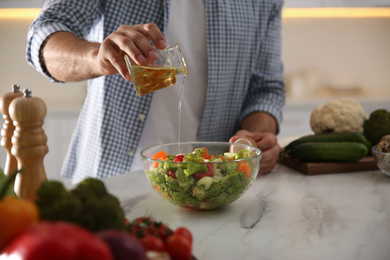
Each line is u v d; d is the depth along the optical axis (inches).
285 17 139.6
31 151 35.5
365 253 32.8
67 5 59.3
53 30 56.6
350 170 55.6
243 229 37.4
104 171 67.3
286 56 142.6
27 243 18.6
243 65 71.7
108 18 64.1
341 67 143.9
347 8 125.3
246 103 75.6
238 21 68.4
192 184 38.4
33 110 35.2
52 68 56.9
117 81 64.9
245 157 41.5
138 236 26.5
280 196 46.2
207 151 44.1
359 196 46.2
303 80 135.6
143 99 65.6
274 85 73.2
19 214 21.5
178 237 26.2
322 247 33.9
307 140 57.2
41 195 24.6
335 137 57.1
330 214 40.9
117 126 66.2
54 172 118.5
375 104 133.0
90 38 70.4
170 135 68.6
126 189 48.2
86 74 53.7
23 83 129.6
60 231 19.3
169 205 43.3
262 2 71.2
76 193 25.5
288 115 128.0
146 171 40.5
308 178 52.9
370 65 144.4
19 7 109.4
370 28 141.8
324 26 140.9
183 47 66.6
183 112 68.7
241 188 39.5
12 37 126.6
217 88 68.9
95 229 24.2
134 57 41.6
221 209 42.3
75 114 117.0
